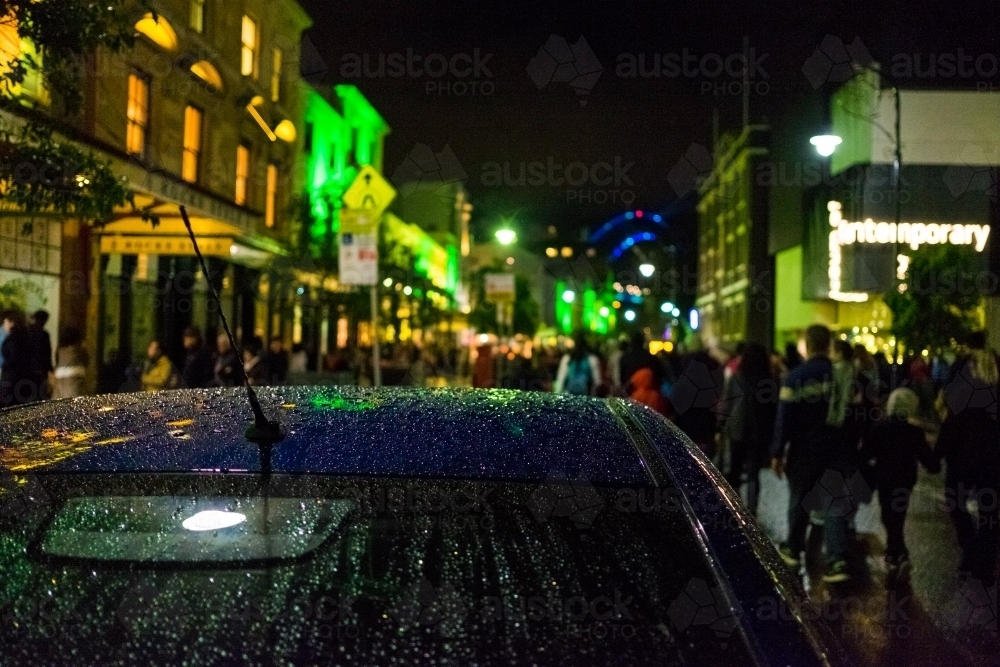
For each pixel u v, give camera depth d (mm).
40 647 1666
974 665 5379
